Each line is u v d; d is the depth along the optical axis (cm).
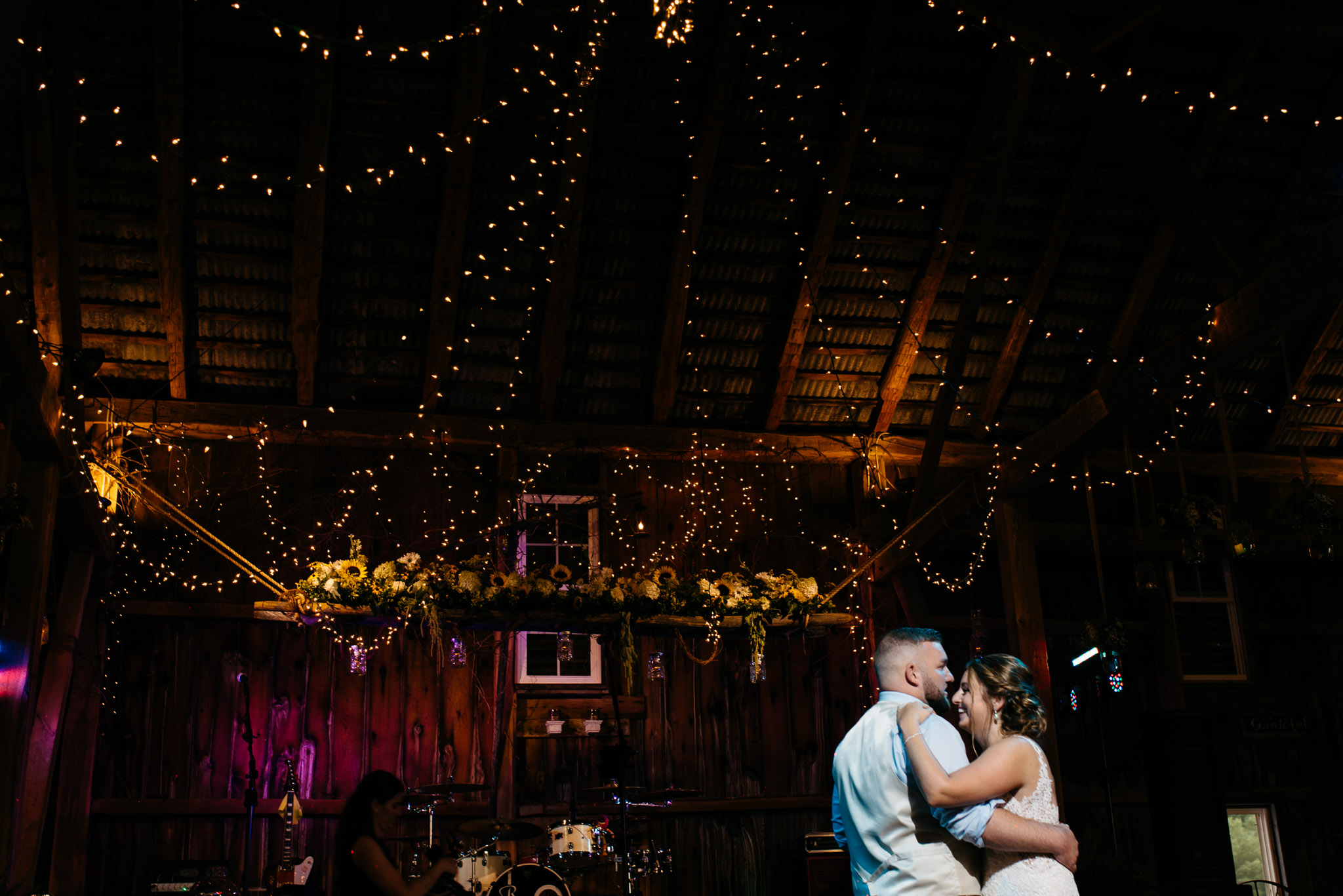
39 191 748
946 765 270
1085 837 933
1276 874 972
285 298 842
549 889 684
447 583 697
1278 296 488
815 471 973
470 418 905
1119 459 1016
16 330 472
